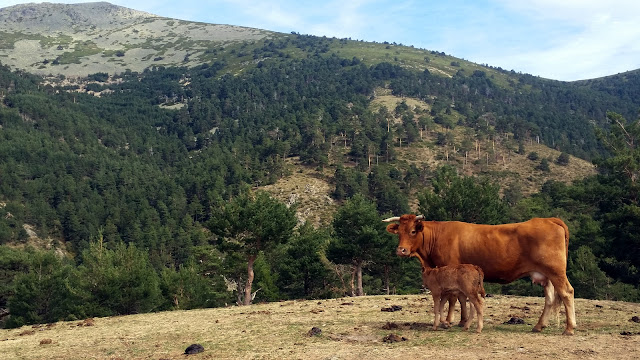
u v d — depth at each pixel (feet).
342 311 50.29
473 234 36.19
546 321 34.58
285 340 35.91
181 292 140.97
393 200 434.71
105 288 113.91
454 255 36.65
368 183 479.41
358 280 150.10
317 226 417.08
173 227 425.69
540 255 33.68
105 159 615.98
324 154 574.15
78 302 116.37
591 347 28.84
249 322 45.93
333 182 513.04
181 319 52.21
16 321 130.41
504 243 34.91
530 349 28.71
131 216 440.86
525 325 37.88
